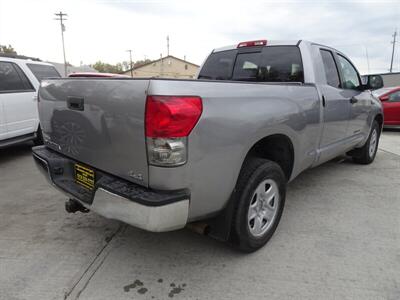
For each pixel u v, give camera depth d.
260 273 2.44
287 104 2.74
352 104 4.13
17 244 2.83
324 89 3.46
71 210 2.76
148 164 1.94
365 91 4.75
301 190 4.19
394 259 2.61
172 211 1.95
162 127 1.84
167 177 1.91
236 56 4.02
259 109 2.40
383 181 4.57
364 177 4.75
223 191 2.22
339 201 3.82
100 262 2.57
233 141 2.17
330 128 3.62
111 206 2.08
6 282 2.32
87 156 2.41
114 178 2.20
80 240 2.90
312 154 3.33
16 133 5.58
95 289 2.25
